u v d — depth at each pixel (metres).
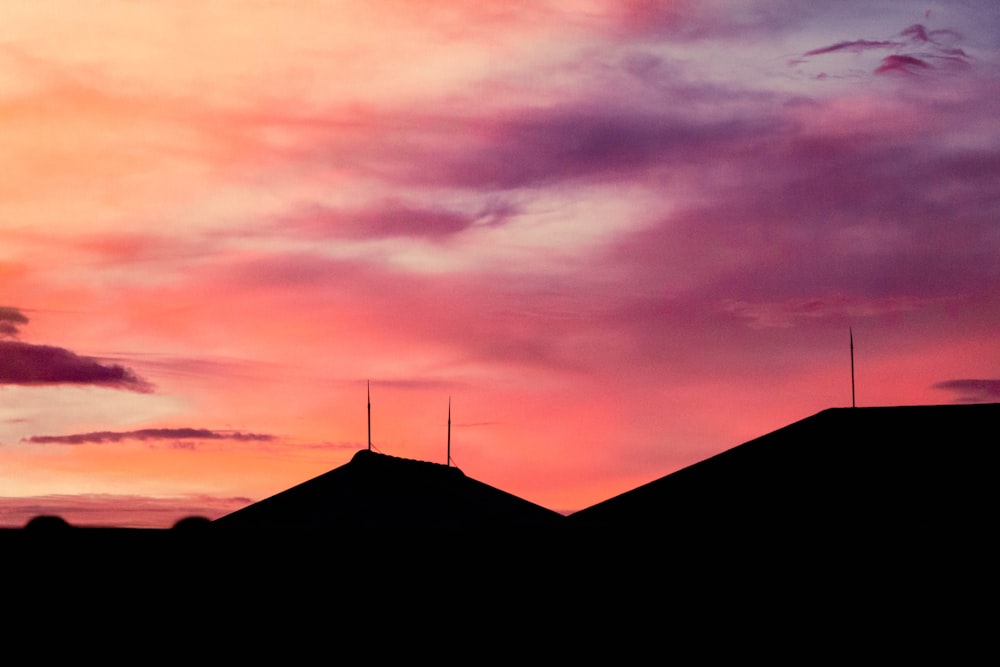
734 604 20.38
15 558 19.00
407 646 21.09
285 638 20.77
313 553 21.25
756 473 24.42
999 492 21.83
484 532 21.42
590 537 21.12
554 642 20.89
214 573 20.58
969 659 19.28
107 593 19.47
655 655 20.55
